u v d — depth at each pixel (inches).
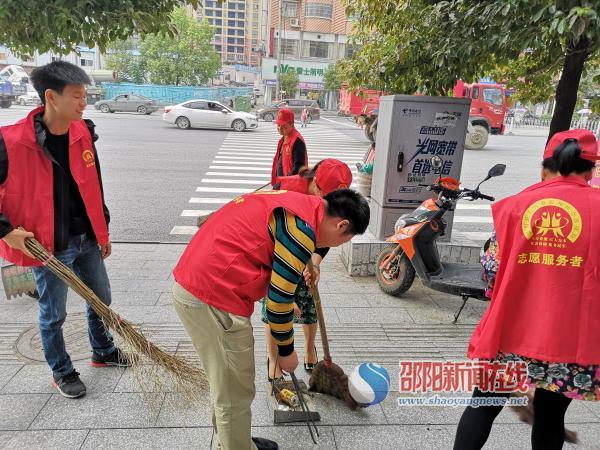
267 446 89.7
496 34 126.2
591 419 102.2
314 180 103.7
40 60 1551.4
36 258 87.1
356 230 72.9
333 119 1397.6
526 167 524.7
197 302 72.9
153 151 534.3
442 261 180.1
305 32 1818.4
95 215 102.2
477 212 328.5
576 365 70.2
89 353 122.8
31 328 134.1
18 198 90.8
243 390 78.2
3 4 99.9
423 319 150.2
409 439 95.1
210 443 91.4
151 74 1537.9
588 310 68.5
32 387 106.8
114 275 179.0
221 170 437.4
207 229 75.9
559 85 153.3
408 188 184.5
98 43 121.5
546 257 69.8
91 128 101.7
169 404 102.0
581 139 73.3
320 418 100.5
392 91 206.4
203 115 797.9
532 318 71.2
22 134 88.8
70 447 89.0
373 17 199.9
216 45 4249.5
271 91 1831.9
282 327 73.6
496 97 816.3
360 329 141.7
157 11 122.6
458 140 181.2
